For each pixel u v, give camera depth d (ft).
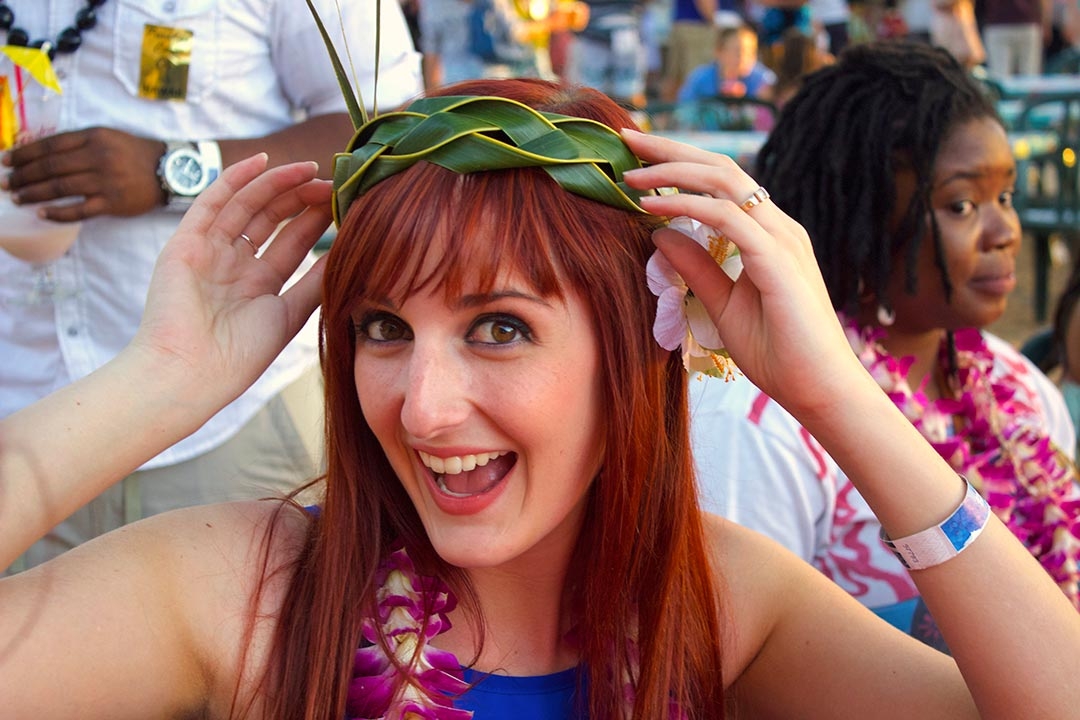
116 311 6.24
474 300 3.86
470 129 3.86
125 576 3.98
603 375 4.11
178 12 6.12
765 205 4.09
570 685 4.48
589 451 4.15
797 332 4.02
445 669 4.29
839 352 4.10
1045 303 18.84
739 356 4.17
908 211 6.23
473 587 4.48
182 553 4.18
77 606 3.82
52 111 6.11
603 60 27.22
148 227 6.18
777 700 4.85
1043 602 4.07
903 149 6.22
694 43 26.45
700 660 4.63
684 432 4.58
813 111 6.59
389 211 3.88
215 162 6.12
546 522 4.11
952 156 6.16
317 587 4.24
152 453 4.14
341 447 4.35
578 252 3.92
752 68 22.90
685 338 4.38
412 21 25.32
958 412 6.72
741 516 5.94
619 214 4.06
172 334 4.22
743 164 15.37
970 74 6.54
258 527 4.44
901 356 6.70
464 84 4.25
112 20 6.07
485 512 4.03
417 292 3.86
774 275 4.00
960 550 4.08
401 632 4.29
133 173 5.92
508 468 4.09
